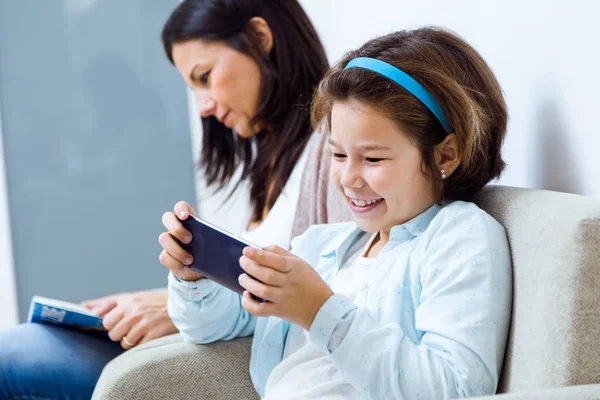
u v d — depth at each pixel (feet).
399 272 3.23
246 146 5.60
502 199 3.29
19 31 9.06
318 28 7.88
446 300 2.96
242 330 3.78
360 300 3.32
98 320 4.40
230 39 5.18
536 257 2.84
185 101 9.49
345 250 3.71
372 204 3.29
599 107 3.10
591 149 3.19
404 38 3.37
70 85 9.21
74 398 4.08
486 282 2.95
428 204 3.33
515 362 2.85
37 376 4.06
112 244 9.41
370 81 3.12
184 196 9.58
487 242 3.04
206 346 3.69
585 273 2.59
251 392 3.68
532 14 3.65
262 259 2.97
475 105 3.25
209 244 3.21
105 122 9.32
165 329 4.30
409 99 3.11
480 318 2.89
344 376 2.97
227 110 5.32
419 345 2.96
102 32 9.26
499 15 4.02
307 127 5.13
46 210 9.22
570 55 3.32
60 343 4.26
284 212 4.96
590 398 2.28
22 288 9.18
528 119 3.81
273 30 5.18
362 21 6.40
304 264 3.06
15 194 9.12
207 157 5.77
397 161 3.14
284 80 5.18
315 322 2.98
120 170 9.39
